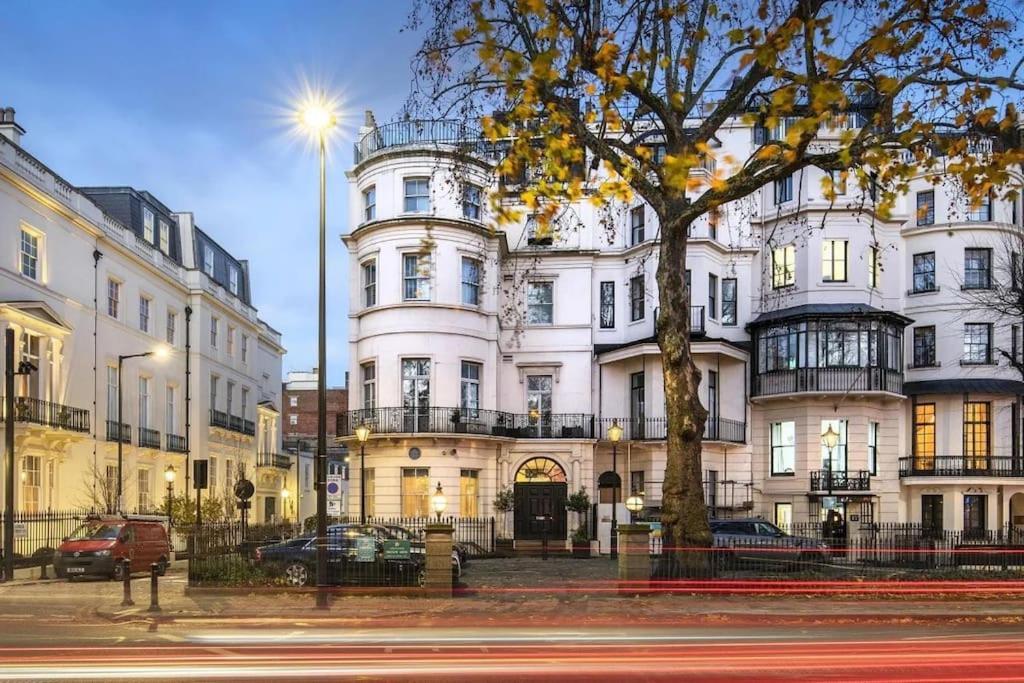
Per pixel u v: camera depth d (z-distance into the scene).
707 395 33.34
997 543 22.27
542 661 9.31
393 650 10.17
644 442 32.31
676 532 16.88
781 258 34.34
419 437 30.28
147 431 35.03
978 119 12.12
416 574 16.92
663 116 16.41
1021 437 33.44
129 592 15.25
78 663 9.29
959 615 14.18
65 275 29.36
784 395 32.62
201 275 40.47
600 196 12.10
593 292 34.84
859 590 16.83
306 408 70.25
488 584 18.55
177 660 9.45
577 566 24.38
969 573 18.73
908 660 9.45
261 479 47.97
